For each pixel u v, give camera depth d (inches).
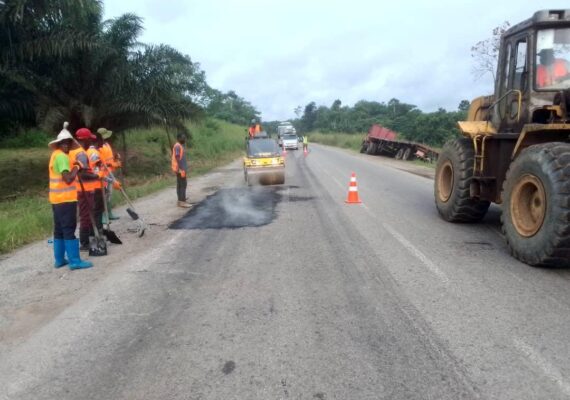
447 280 206.8
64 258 248.5
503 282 202.8
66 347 154.6
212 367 139.0
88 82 680.4
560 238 203.8
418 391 124.1
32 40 584.1
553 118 245.3
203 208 418.0
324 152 1497.3
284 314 174.6
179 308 183.5
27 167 780.0
